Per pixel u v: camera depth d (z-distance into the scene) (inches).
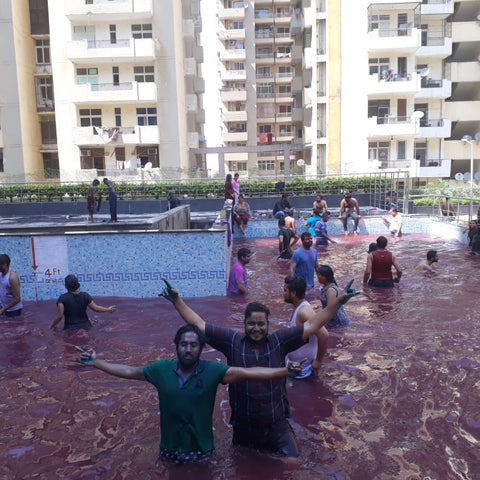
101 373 228.4
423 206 898.1
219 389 210.8
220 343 151.6
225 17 2196.1
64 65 1305.4
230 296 374.3
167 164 1334.9
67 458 158.4
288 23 2256.4
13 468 153.6
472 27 1387.8
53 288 377.1
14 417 187.6
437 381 211.9
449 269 454.3
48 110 1429.6
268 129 2304.4
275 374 137.3
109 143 1302.9
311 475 144.0
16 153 1344.7
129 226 446.0
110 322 309.0
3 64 1322.6
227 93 2206.0
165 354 252.2
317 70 1358.3
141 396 203.9
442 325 288.0
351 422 178.7
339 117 1339.8
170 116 1322.6
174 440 142.6
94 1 1277.1
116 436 171.9
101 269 375.9
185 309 157.5
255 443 152.8
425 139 1384.1
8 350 260.8
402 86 1300.4
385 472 147.4
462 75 1402.6
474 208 866.8
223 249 374.9
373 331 278.8
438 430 172.2
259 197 972.6
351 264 495.5
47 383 218.5
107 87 1289.4
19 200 1007.0
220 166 1183.6
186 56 1507.1
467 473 146.9
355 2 1300.4
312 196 971.3
